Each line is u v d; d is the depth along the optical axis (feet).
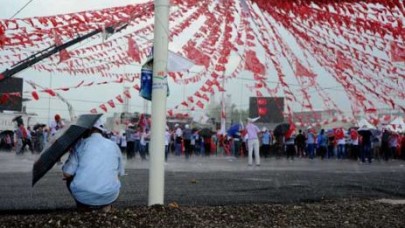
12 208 22.74
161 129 20.20
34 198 26.40
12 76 29.40
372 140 94.32
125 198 26.55
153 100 20.21
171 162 73.97
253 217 19.17
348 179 42.16
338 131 101.19
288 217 19.48
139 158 88.02
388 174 50.55
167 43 20.24
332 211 21.36
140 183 35.14
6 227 16.70
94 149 18.75
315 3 20.29
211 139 115.85
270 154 105.50
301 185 35.35
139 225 16.89
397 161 94.94
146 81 20.43
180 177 40.86
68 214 18.66
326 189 33.12
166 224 17.13
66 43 27.50
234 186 33.83
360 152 91.35
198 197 27.07
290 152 96.63
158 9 20.20
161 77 20.12
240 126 104.63
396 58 23.34
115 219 17.60
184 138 96.48
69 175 18.88
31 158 77.82
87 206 18.83
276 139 104.27
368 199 27.73
